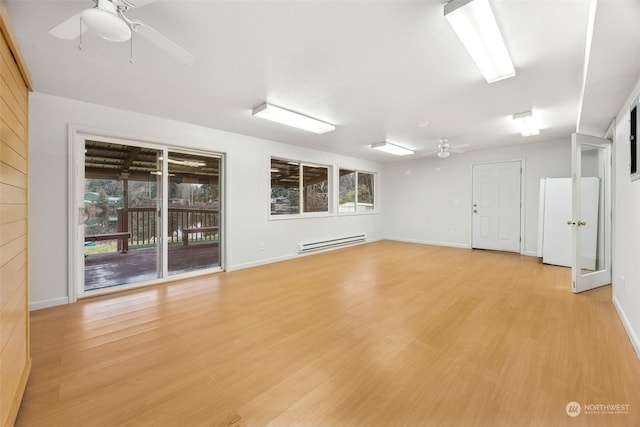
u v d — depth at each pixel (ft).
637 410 4.66
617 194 9.30
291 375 5.70
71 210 9.73
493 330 7.57
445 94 9.34
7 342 4.41
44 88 8.84
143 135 11.27
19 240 5.22
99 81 8.36
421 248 20.40
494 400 4.93
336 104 10.27
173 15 5.46
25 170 5.66
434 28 5.93
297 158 17.53
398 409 4.75
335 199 20.33
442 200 21.47
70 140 9.67
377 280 12.39
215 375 5.71
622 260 8.51
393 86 8.72
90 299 10.06
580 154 10.75
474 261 16.03
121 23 4.20
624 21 4.72
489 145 17.72
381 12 5.41
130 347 6.79
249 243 15.01
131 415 4.65
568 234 14.62
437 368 5.89
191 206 13.25
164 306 9.43
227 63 7.34
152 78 8.19
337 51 6.79
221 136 13.75
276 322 8.18
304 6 5.24
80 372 5.79
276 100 9.87
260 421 4.52
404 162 23.66
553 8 5.19
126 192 11.30
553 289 11.04
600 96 7.91
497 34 5.75
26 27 5.73
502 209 18.63
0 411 4.02
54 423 4.48
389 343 6.93
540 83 8.41
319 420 4.53
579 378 5.50
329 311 8.95
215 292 10.85
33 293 9.11
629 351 6.48
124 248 11.35
